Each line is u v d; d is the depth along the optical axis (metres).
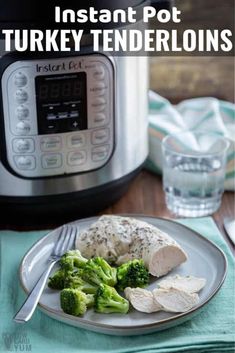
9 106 0.82
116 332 0.68
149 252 0.77
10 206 0.88
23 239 0.87
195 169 0.96
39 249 0.82
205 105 1.16
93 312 0.71
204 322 0.71
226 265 0.77
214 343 0.68
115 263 0.79
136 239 0.79
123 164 0.91
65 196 0.88
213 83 1.30
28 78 0.81
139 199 0.99
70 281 0.74
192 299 0.71
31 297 0.72
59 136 0.85
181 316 0.69
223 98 1.29
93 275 0.74
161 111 1.12
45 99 0.82
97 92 0.84
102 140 0.87
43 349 0.68
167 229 0.86
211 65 1.30
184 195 0.95
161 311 0.71
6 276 0.80
